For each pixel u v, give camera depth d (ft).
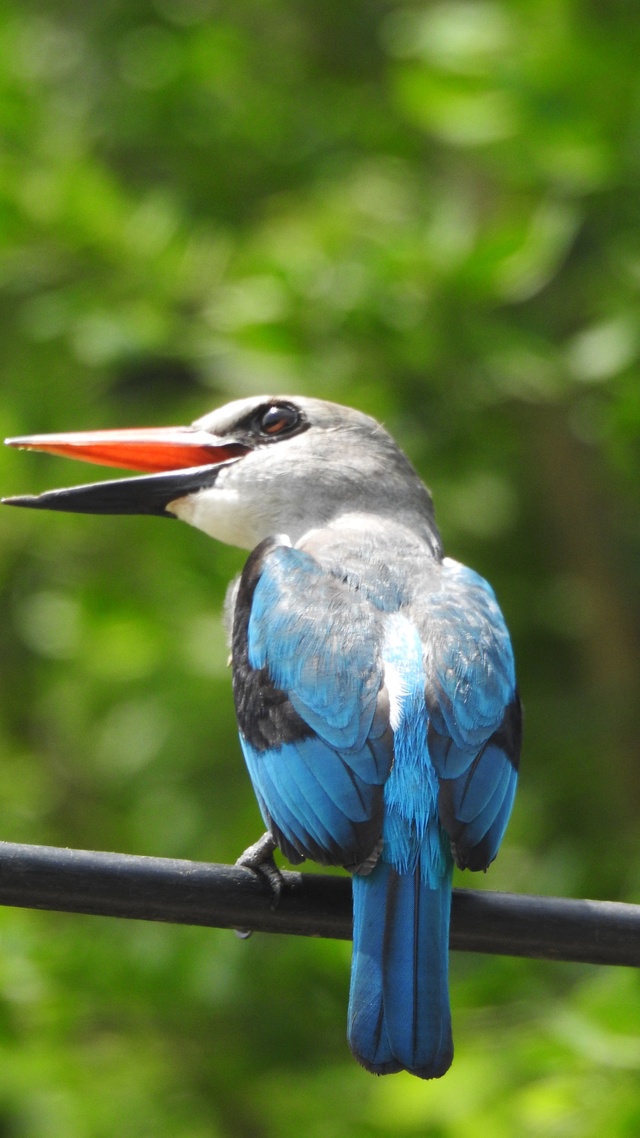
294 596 21.43
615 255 38.96
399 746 19.62
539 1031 31.94
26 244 40.27
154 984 35.47
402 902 18.45
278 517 25.81
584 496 43.47
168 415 43.96
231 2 50.14
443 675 20.31
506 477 43.86
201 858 40.19
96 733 46.21
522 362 37.91
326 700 20.01
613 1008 29.50
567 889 38.93
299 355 38.14
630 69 37.32
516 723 21.08
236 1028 37.29
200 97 46.52
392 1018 17.44
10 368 45.14
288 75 48.96
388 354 38.40
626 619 42.88
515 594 43.75
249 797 40.57
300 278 37.50
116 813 46.47
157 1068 38.52
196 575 42.63
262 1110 38.63
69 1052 37.81
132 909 18.95
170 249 40.27
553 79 37.55
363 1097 36.27
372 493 25.61
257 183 47.03
